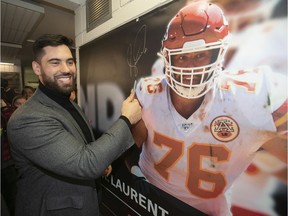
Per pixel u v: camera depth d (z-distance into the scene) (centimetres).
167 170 95
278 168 61
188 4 79
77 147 79
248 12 63
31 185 94
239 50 66
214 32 73
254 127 65
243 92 67
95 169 77
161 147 97
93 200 101
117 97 126
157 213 103
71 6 170
